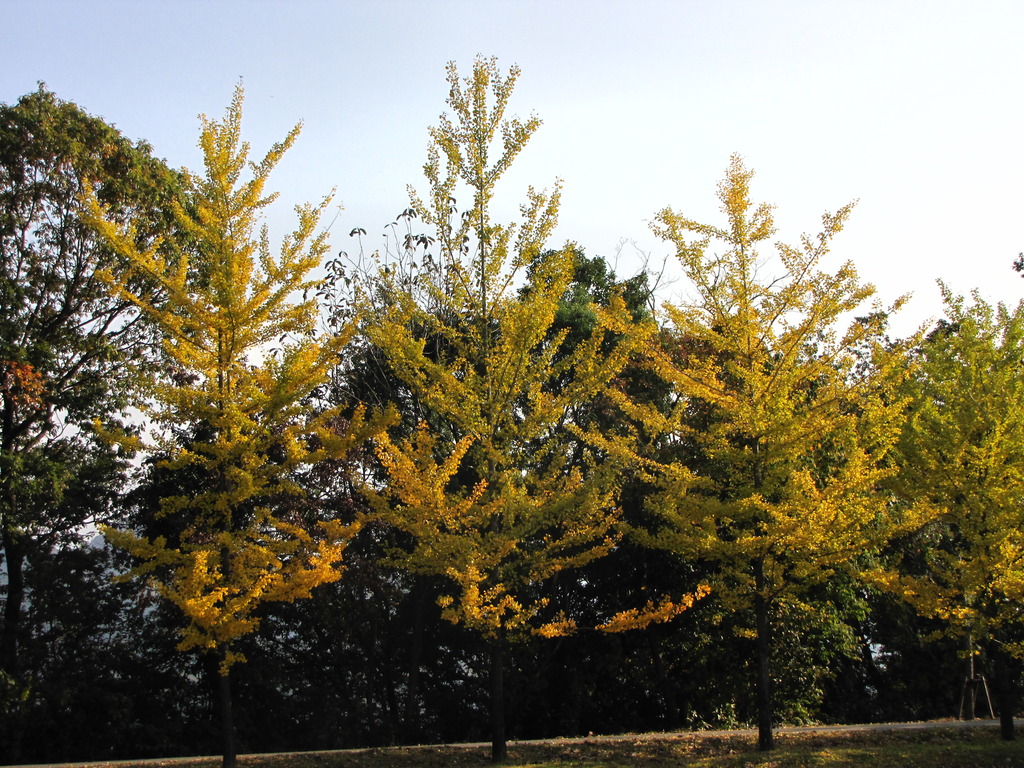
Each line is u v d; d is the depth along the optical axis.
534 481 10.83
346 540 10.34
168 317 9.88
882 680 20.95
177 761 10.98
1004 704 11.89
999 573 11.85
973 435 12.37
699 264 10.88
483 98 10.63
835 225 10.25
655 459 16.48
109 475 19.70
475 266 10.73
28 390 17.12
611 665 18.02
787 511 10.28
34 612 18.08
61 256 18.91
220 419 9.65
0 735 15.67
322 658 18.45
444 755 10.95
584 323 20.62
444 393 10.57
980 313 13.04
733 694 17.12
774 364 10.93
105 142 18.94
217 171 10.20
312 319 10.52
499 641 10.63
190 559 9.41
